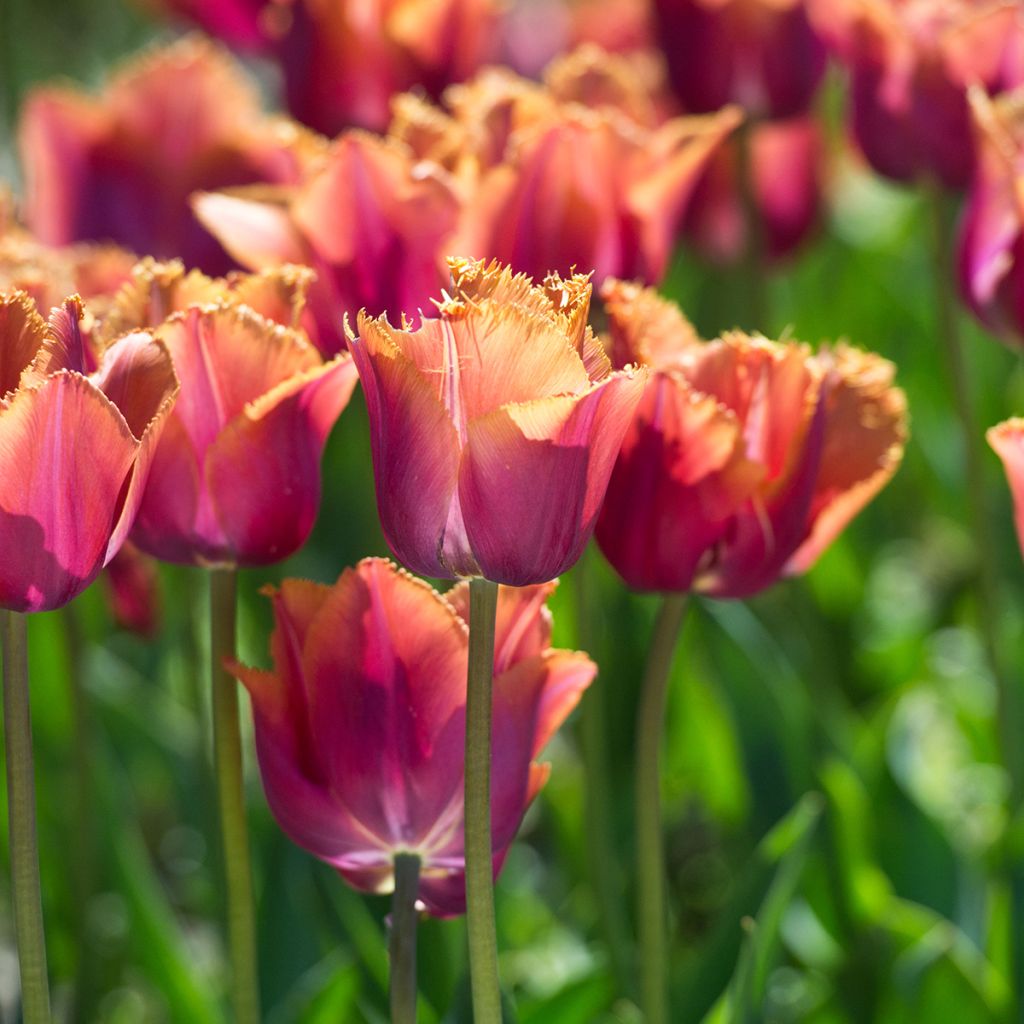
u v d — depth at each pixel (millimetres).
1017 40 1203
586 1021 1097
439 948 1116
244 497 947
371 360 886
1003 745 1258
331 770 932
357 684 926
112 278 1128
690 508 965
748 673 1309
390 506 893
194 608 1252
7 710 901
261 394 942
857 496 992
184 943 1275
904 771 1359
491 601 897
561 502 885
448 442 879
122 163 1303
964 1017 1126
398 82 1250
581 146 1037
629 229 1059
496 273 889
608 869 1138
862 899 1182
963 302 1129
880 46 1225
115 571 1163
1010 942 1140
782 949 1249
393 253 1019
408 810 935
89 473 881
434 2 1232
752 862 1129
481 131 1071
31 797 903
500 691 929
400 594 920
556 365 875
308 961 1185
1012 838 1152
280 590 929
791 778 1268
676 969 1224
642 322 966
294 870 1193
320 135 1270
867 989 1179
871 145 1266
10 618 899
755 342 964
